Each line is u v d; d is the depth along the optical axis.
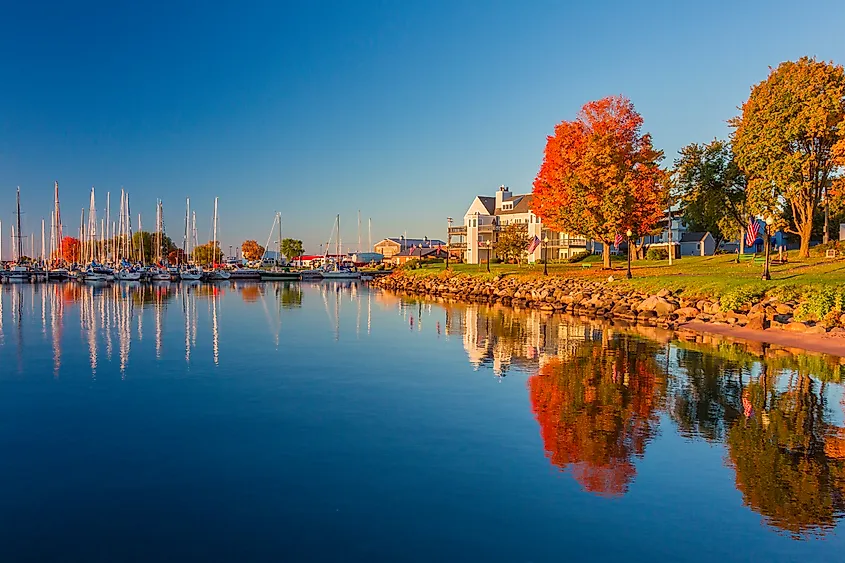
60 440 14.16
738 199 58.91
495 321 42.22
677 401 17.72
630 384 20.09
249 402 17.75
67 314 48.38
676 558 8.81
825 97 51.62
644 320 41.22
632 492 11.09
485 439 14.14
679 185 62.06
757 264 57.22
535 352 27.31
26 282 118.88
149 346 29.62
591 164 58.59
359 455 13.04
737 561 8.76
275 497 10.88
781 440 14.10
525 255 104.81
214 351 27.91
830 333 29.30
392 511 10.29
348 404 17.48
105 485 11.46
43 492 11.15
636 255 98.06
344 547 9.10
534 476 11.83
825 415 16.20
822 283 37.53
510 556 8.83
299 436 14.41
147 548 9.11
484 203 127.69
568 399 18.02
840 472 12.12
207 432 14.76
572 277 65.00
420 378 21.33
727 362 24.09
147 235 160.88
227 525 9.81
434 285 88.00
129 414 16.45
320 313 49.94
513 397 18.31
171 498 10.87
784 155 52.78
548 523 9.86
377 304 61.69
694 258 83.75
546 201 67.19
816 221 83.75
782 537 9.45
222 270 139.00
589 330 36.00
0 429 15.05
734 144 58.19
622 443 13.87
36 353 27.27
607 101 62.00
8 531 9.65
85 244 141.50
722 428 15.03
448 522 9.88
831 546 9.18
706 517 10.09
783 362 23.95
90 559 8.80
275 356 26.39
